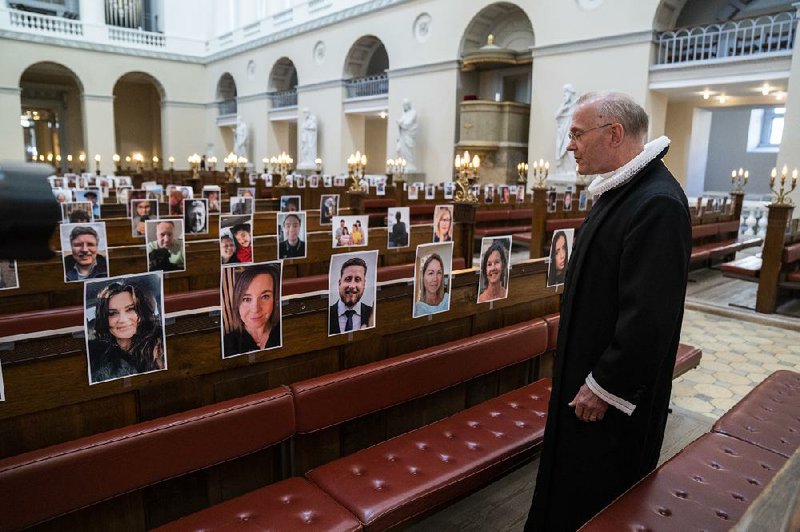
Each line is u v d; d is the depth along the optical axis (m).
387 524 1.78
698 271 7.93
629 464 1.72
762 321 5.35
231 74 23.62
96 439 1.64
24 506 1.51
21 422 1.62
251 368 2.08
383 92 17.25
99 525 1.74
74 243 3.32
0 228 0.63
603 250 1.68
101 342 1.69
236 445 1.88
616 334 1.56
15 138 20.91
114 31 22.66
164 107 24.47
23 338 1.58
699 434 3.07
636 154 1.69
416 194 8.88
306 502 1.80
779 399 2.58
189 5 24.48
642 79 11.05
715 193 17.28
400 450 2.13
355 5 17.20
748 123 17.20
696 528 1.60
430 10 15.12
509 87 15.22
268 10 21.73
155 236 3.58
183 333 1.86
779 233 5.34
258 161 22.59
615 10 11.34
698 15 12.27
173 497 1.89
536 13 12.80
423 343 2.66
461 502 2.44
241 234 3.91
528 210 9.76
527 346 2.87
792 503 1.04
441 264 2.62
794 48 9.05
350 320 2.31
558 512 1.82
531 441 2.24
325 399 2.08
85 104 22.33
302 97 20.03
